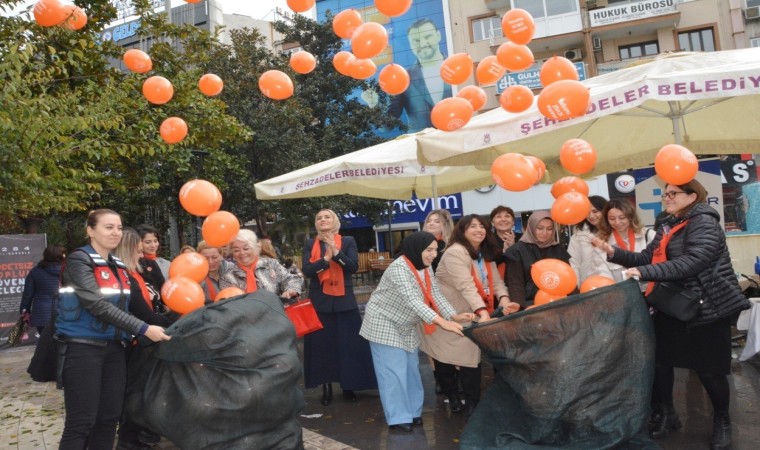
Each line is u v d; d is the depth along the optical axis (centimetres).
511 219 577
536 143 693
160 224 1772
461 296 473
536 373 337
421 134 671
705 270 355
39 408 589
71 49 940
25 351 1017
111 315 324
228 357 338
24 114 610
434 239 441
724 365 362
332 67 2294
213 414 333
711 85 366
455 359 450
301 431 372
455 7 2898
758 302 572
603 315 333
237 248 491
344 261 532
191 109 1180
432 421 477
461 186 871
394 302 449
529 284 495
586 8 2570
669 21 2445
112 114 810
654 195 814
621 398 332
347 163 641
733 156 1238
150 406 342
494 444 353
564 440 342
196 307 353
